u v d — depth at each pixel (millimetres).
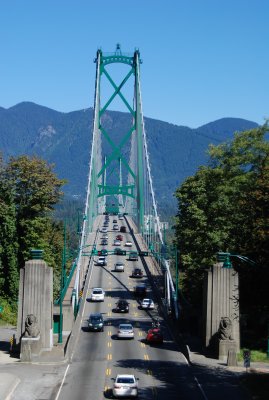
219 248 85188
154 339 73625
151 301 97562
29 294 66938
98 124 199875
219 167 89250
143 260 137125
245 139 87438
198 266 88000
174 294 88812
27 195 102312
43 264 67188
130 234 179375
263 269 52344
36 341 64188
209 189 89875
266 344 70750
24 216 100438
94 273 125125
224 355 64375
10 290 95875
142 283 116625
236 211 78188
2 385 52344
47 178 102500
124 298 104812
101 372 58875
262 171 59750
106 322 87250
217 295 67750
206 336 67688
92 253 109250
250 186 79250
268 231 51625
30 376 56719
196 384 54500
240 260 63594
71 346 68750
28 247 98000
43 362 62094
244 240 56750
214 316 67562
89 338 76750
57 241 120938
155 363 63125
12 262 96250
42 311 66875
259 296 54094
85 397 49938
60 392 51500
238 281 62844
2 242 96500
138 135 187875
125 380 50188
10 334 81562
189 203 97750
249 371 59125
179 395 50781
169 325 85875
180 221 99938
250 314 68688
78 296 95688
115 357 65938
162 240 123625
